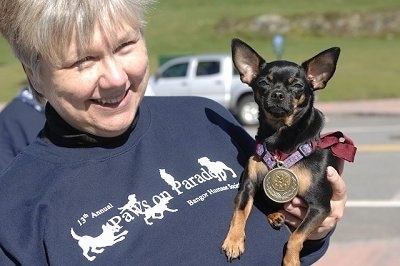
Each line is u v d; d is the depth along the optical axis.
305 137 2.65
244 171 2.63
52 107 2.41
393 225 7.98
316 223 2.54
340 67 27.22
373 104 21.28
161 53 33.41
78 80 2.25
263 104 2.77
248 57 3.14
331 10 38.88
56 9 2.17
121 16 2.25
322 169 2.60
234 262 2.38
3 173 2.40
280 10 40.25
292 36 36.53
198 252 2.34
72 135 2.38
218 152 2.65
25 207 2.27
